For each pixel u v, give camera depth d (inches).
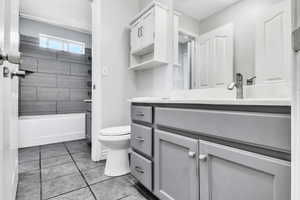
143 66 79.3
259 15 43.2
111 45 82.8
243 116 25.8
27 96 109.3
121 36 86.4
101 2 79.7
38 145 107.3
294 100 17.0
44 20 114.7
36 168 70.3
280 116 21.8
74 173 65.6
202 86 57.6
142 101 51.7
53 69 119.8
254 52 44.0
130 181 59.3
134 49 80.7
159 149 43.3
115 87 84.0
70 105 126.1
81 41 134.0
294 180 17.0
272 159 22.6
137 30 78.5
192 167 33.8
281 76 38.5
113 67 83.4
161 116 43.5
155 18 66.9
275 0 40.1
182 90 64.6
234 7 49.1
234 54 48.7
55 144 110.0
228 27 50.5
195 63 60.3
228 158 27.4
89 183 57.7
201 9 58.7
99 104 78.6
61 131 117.6
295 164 16.9
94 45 81.4
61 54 123.4
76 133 124.0
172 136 38.8
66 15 119.0
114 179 60.6
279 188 21.5
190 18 62.2
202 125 32.4
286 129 21.1
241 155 25.6
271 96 40.0
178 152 37.8
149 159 47.5
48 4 111.2
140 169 50.4
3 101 25.2
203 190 31.5
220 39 52.6
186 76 63.6
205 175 31.2
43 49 116.3
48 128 112.5
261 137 23.6
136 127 54.1
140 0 92.8
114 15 84.0
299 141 16.4
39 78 114.0
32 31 113.3
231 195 27.4
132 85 90.5
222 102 28.7
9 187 31.6
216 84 53.2
